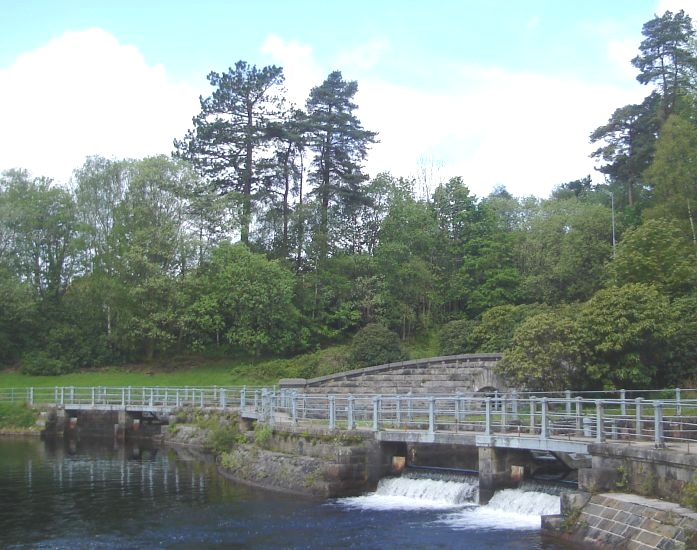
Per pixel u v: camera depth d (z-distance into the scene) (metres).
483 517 23.86
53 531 23.23
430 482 27.20
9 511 26.25
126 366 66.75
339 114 69.19
